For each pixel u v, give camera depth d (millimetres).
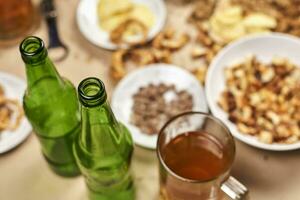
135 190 697
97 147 582
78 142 602
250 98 750
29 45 554
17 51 831
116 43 822
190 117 610
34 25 854
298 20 833
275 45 795
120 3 850
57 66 809
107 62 814
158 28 835
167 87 773
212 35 828
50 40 827
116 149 595
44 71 582
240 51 796
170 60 812
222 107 740
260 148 713
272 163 708
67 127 648
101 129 558
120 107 757
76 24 854
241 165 708
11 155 734
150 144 717
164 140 601
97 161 602
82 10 864
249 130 712
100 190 653
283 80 773
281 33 821
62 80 631
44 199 701
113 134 578
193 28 846
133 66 812
